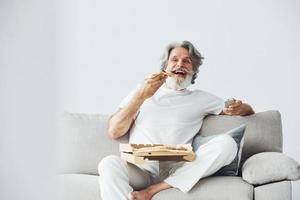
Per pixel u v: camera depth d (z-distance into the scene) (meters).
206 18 3.77
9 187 2.68
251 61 3.72
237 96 3.71
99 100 3.79
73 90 3.78
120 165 2.75
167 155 2.67
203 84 3.75
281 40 3.70
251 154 3.09
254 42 3.72
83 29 3.82
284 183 2.65
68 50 3.78
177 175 2.73
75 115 3.27
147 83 3.05
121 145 2.88
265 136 3.10
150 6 3.82
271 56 3.70
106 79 3.80
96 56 3.81
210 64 3.75
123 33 3.82
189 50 3.32
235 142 2.82
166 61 3.34
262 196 2.62
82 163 3.15
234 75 3.72
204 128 3.18
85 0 3.84
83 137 3.19
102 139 3.19
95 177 2.94
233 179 2.75
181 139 3.12
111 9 3.84
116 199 2.67
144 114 3.18
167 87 3.29
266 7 3.72
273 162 2.69
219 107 3.22
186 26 3.79
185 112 3.18
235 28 3.74
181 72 3.27
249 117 3.16
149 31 3.81
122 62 3.81
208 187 2.65
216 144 2.77
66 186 2.78
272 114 3.18
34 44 2.82
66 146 3.18
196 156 2.77
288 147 3.64
